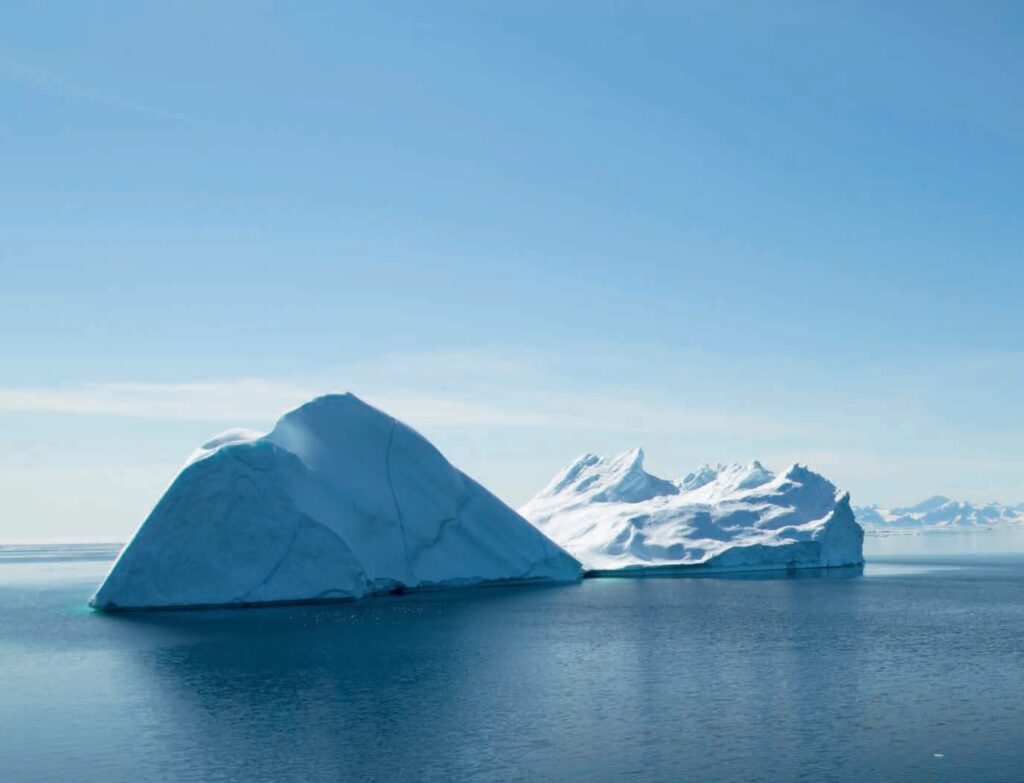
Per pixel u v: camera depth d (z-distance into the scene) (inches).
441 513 3351.4
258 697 1507.1
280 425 3102.9
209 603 2645.2
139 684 1616.6
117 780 1095.0
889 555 7219.5
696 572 4411.9
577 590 3403.1
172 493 2694.4
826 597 3174.2
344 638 2130.9
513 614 2615.7
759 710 1405.0
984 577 4234.7
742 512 4734.3
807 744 1218.0
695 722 1332.4
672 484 5477.4
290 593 2738.7
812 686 1578.5
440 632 2228.1
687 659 1849.2
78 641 2101.4
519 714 1384.1
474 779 1085.8
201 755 1184.8
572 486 5447.8
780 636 2180.1
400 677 1665.8
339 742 1236.5
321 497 2962.6
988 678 1642.5
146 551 2667.3
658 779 1082.1
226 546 2691.9
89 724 1343.5
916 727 1298.0
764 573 4434.1
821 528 4709.6
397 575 3100.4
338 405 3257.9
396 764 1141.1
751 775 1095.0
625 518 4697.3
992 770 1107.3
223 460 2716.5
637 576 4222.4
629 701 1465.3
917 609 2787.9
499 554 3496.6
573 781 1077.1
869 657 1868.8
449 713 1390.3
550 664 1798.7
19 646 2043.6
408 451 3353.8
